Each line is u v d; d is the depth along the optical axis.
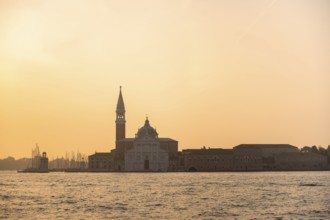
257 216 140.88
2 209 158.88
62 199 190.12
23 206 166.88
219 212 149.12
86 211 153.00
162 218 138.00
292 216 140.75
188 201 179.50
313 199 184.75
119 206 164.88
